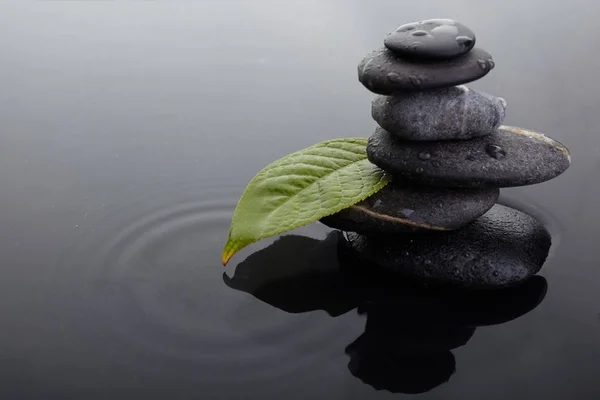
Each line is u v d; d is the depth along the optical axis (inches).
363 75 29.5
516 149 29.9
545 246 31.0
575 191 33.8
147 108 37.6
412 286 30.9
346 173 30.6
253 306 30.5
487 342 29.6
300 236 32.5
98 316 30.3
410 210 30.2
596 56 39.6
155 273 31.4
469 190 30.3
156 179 34.4
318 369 29.1
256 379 28.9
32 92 38.2
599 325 30.0
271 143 35.9
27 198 33.7
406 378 28.9
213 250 32.0
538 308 30.4
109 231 32.6
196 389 28.7
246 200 30.3
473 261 30.4
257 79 39.0
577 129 36.1
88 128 36.6
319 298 30.7
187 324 30.1
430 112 29.5
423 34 29.3
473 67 29.1
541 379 28.9
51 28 42.6
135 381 28.9
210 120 37.0
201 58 40.1
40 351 29.6
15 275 31.4
